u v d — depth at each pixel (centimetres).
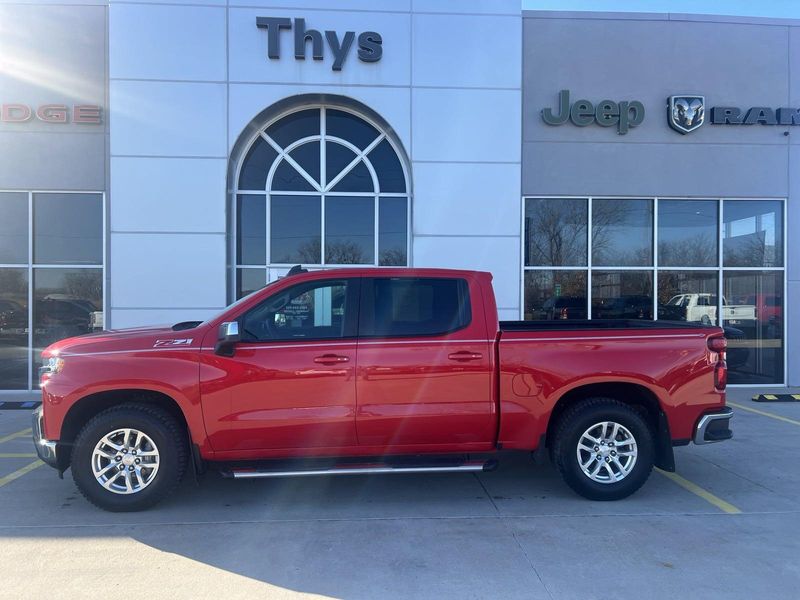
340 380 474
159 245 977
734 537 427
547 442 517
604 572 372
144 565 381
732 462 625
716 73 1081
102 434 463
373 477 572
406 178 1043
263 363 470
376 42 1005
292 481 558
